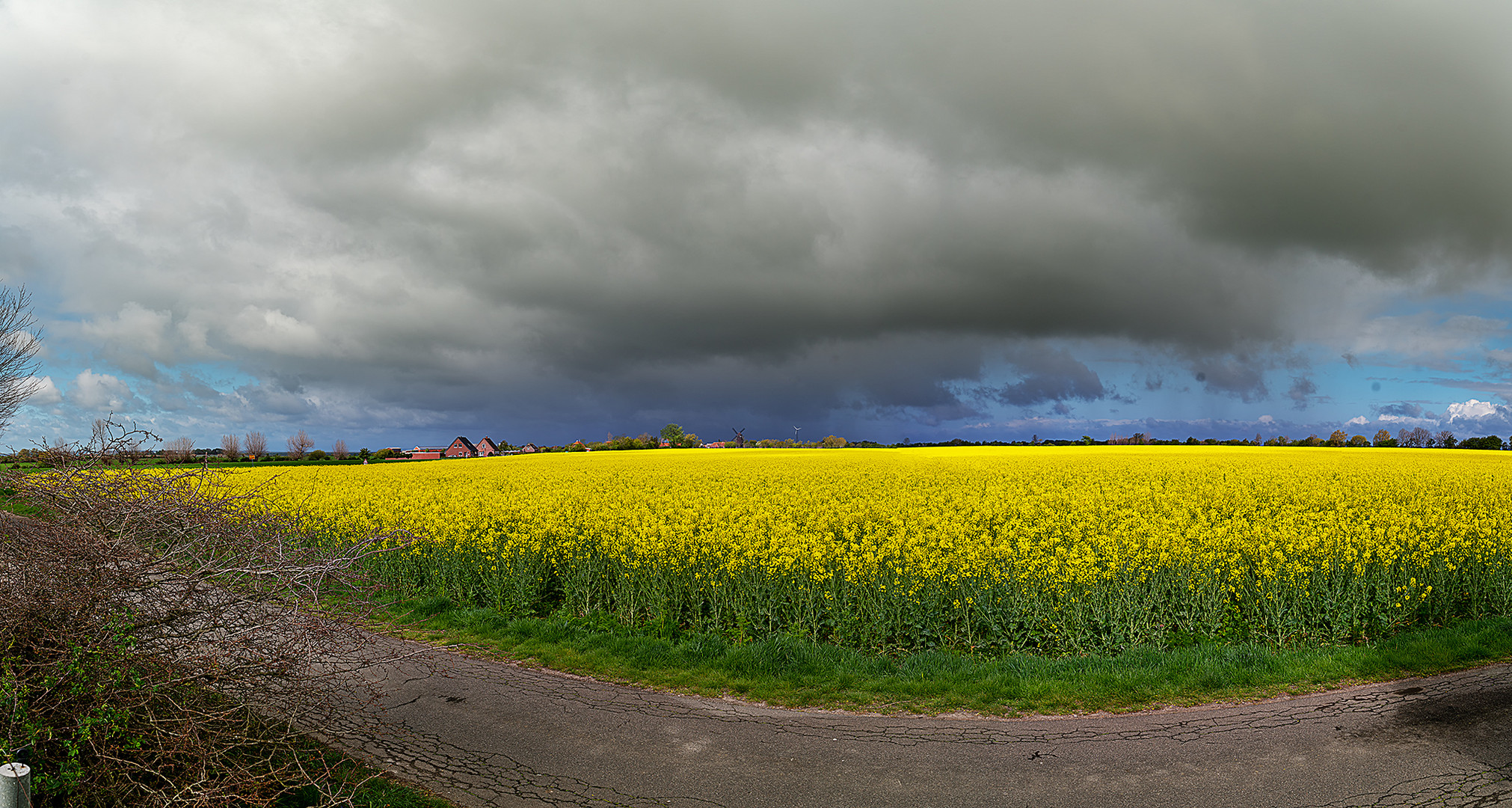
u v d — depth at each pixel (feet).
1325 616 30.19
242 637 15.29
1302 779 17.42
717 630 32.99
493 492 65.57
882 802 16.99
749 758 19.58
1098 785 17.57
